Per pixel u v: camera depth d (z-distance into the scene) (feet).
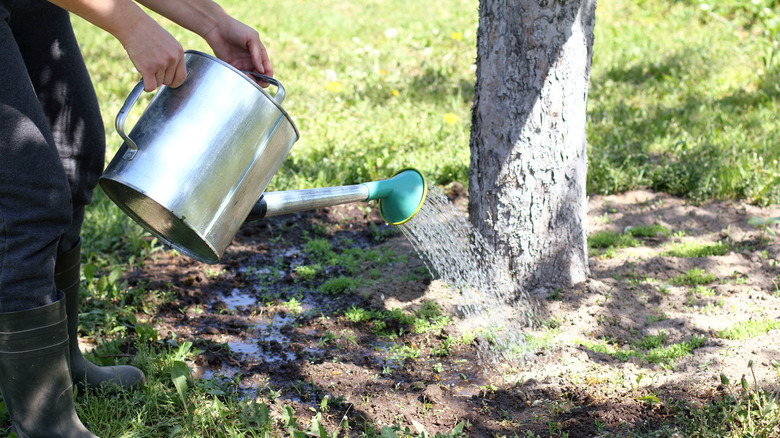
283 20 30.66
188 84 6.52
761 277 11.27
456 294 11.03
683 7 29.43
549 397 8.46
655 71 22.53
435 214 9.87
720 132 16.90
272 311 11.05
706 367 8.63
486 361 9.47
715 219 13.62
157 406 8.02
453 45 26.86
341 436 7.80
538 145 10.42
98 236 13.17
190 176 6.41
